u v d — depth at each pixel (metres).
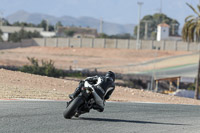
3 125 30.33
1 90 58.44
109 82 36.47
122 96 81.19
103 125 34.75
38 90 65.94
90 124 34.56
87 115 40.16
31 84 77.31
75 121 35.38
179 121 42.78
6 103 43.28
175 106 62.16
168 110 54.16
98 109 36.59
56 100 53.44
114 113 44.34
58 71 175.12
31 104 44.47
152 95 92.06
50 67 171.88
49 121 34.06
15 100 47.34
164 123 39.88
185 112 53.50
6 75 84.38
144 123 38.47
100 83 35.69
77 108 35.31
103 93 35.81
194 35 173.38
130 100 72.44
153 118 43.41
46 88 74.81
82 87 34.97
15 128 29.64
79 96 34.88
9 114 35.56
